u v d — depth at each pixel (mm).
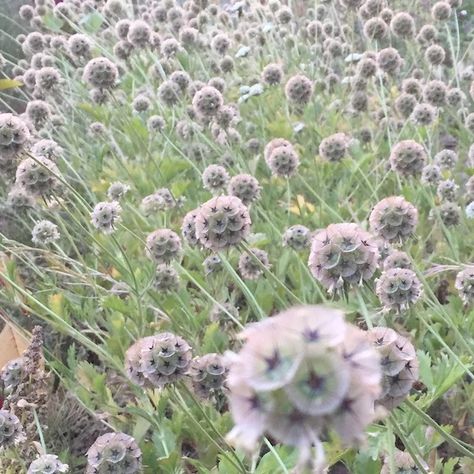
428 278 419
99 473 279
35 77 658
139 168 579
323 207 482
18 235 592
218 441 327
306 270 376
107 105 649
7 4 949
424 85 582
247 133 635
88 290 497
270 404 134
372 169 542
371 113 637
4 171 439
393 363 202
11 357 404
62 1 871
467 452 224
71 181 642
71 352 389
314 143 558
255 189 416
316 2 723
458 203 499
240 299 468
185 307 403
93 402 374
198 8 761
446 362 294
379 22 613
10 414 294
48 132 595
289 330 136
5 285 440
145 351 273
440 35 704
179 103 604
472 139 552
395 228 313
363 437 136
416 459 221
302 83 542
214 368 295
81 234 542
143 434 338
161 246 381
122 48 663
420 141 496
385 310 297
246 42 792
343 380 131
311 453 146
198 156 624
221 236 303
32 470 271
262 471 266
